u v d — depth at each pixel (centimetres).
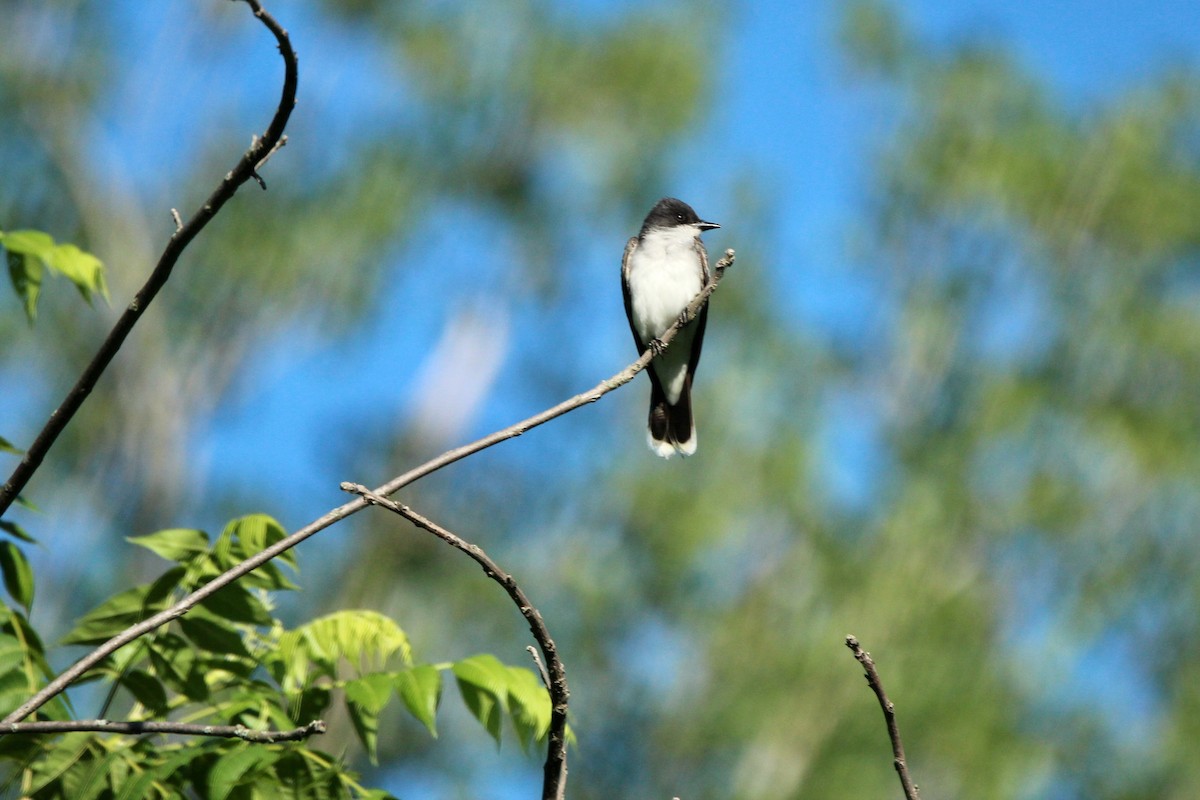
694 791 1395
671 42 1714
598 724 1471
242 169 322
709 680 1433
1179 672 1567
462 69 1706
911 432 1655
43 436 340
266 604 387
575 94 1700
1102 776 1441
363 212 1625
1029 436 1591
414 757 1480
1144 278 1772
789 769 1317
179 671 387
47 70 1642
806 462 1495
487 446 357
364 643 400
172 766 358
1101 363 1700
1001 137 1816
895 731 326
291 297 1622
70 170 1652
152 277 330
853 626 1377
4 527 388
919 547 1446
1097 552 1552
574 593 1524
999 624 1523
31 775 377
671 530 1486
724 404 1553
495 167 1727
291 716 396
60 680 318
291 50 307
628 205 1736
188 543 386
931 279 1770
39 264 418
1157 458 1577
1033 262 1780
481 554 318
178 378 1623
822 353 1666
